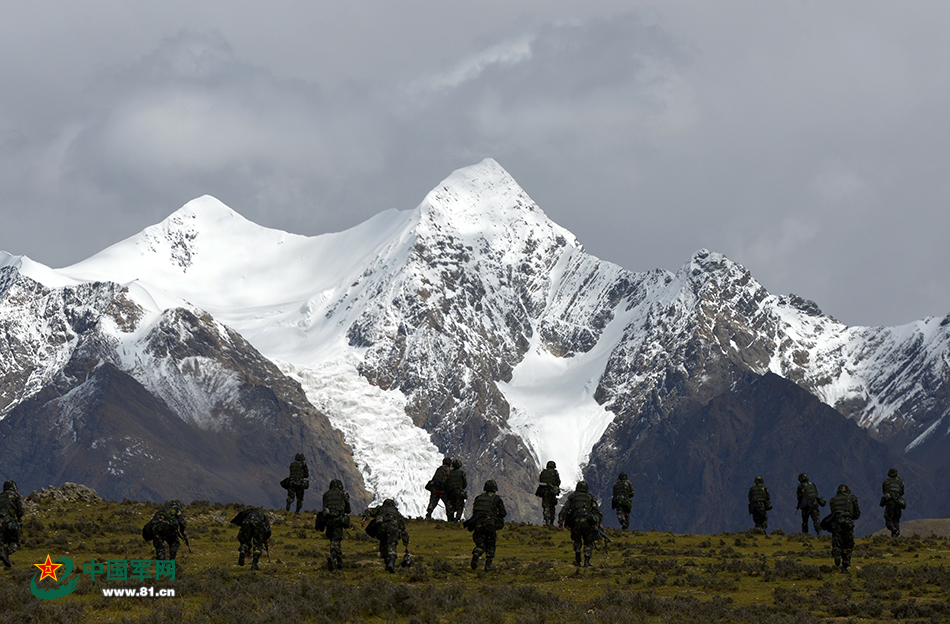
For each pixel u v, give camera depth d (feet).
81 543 362.53
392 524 318.24
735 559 361.71
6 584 265.34
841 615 260.62
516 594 270.26
